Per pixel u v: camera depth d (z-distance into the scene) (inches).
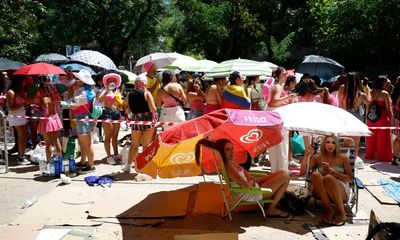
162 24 1021.2
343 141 225.6
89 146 290.4
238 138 226.1
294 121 205.6
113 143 328.2
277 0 1079.6
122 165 305.0
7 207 219.6
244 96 269.9
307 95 310.8
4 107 378.6
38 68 304.2
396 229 119.6
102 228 191.2
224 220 203.6
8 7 561.3
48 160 293.7
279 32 1177.4
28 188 252.5
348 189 208.5
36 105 314.7
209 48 1028.5
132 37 890.7
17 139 343.9
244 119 188.5
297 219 205.5
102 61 386.6
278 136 224.1
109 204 219.9
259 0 1051.9
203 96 365.4
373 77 999.6
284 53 1055.6
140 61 453.4
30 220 199.5
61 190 244.8
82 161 296.2
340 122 203.9
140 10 858.1
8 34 617.9
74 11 801.6
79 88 291.0
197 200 227.5
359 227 194.5
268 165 314.3
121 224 195.9
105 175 279.6
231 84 274.2
